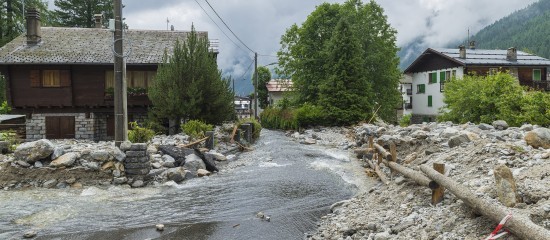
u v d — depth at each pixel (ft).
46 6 139.74
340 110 106.93
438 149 41.55
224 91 74.43
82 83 89.35
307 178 42.75
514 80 81.10
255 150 67.82
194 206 32.45
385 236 21.25
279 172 46.16
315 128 108.27
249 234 25.96
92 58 86.94
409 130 60.29
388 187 31.35
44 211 30.60
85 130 90.53
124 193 36.58
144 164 40.27
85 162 39.58
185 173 43.09
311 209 31.81
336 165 51.34
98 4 159.43
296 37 135.64
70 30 99.35
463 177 27.48
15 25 127.65
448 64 147.23
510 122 72.43
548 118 66.39
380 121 108.88
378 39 131.75
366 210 27.94
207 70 71.92
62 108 89.92
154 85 74.79
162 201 33.94
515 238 16.58
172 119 73.41
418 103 171.22
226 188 38.63
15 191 36.65
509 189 20.33
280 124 116.37
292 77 133.80
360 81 110.01
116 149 40.42
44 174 38.50
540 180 22.24
